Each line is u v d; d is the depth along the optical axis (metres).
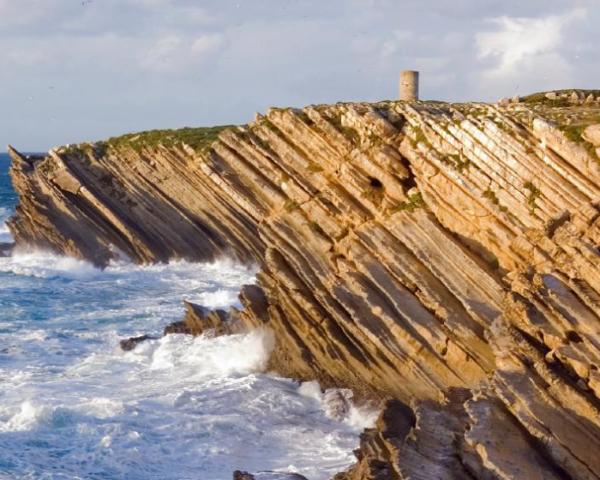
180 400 43.88
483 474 29.31
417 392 40.25
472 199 42.31
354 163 49.25
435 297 40.84
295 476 34.78
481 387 33.41
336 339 44.59
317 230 48.66
